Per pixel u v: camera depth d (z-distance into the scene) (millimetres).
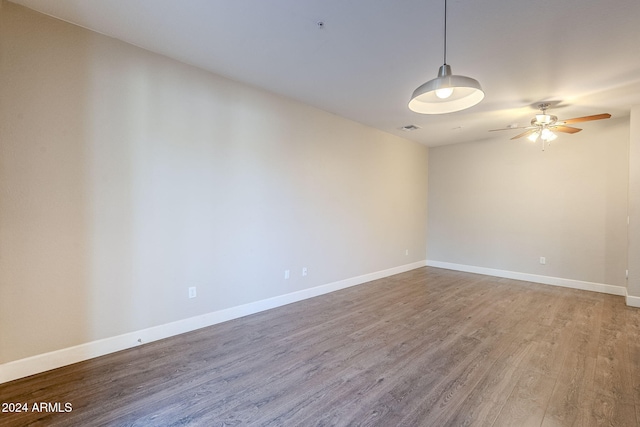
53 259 2389
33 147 2293
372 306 4051
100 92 2580
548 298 4465
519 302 4266
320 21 2332
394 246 6008
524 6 2105
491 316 3709
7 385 2170
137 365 2477
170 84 2973
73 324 2488
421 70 3141
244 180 3580
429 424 1842
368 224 5379
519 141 5672
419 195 6645
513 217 5730
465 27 2367
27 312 2289
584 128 4992
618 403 2057
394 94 3814
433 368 2492
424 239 6859
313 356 2676
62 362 2436
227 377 2328
